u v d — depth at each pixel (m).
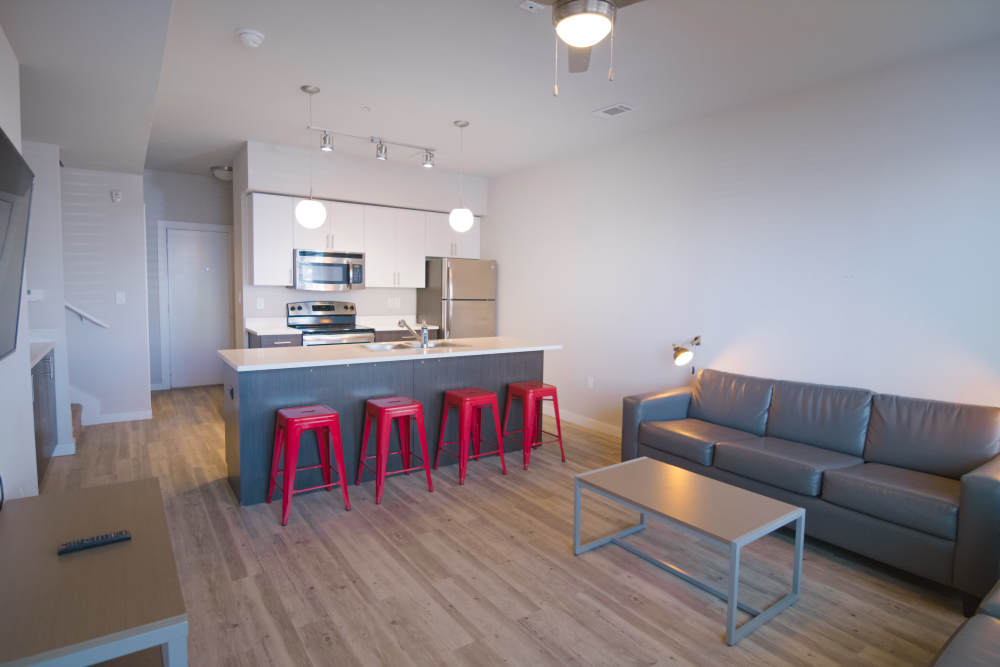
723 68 3.22
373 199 5.73
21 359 2.49
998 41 2.80
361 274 5.79
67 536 1.31
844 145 3.38
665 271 4.50
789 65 3.17
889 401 3.07
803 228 3.59
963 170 2.93
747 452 3.07
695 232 4.25
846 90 3.36
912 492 2.43
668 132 4.43
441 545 2.78
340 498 3.36
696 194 4.23
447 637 2.05
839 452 3.12
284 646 1.98
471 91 3.64
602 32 1.90
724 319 4.07
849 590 2.43
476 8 2.56
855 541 2.61
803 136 3.57
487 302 6.40
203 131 4.65
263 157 5.07
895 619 2.22
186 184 6.64
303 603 2.25
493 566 2.58
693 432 3.48
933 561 2.35
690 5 2.48
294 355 3.54
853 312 3.38
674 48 2.95
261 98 3.80
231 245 6.97
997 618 1.55
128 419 5.16
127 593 1.08
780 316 3.73
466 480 3.72
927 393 3.09
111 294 5.01
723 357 4.09
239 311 5.81
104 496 1.57
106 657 0.95
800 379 3.64
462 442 3.63
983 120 2.86
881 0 2.43
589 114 4.11
